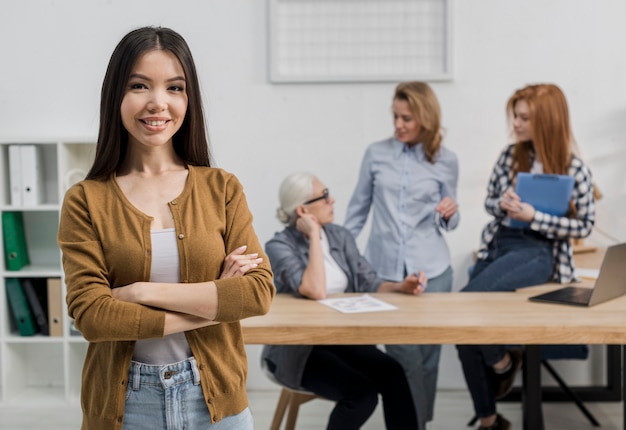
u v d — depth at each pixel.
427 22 4.26
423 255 3.98
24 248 4.32
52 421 3.90
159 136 1.69
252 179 4.34
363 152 4.30
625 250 2.92
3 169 4.20
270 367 2.98
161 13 4.28
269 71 4.28
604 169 4.33
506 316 2.69
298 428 3.78
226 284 1.68
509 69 4.29
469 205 4.33
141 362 1.69
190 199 1.75
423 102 3.89
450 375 4.44
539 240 3.58
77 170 4.16
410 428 2.92
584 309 2.81
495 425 3.44
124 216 1.70
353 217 4.15
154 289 1.64
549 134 3.62
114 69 1.69
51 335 4.20
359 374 2.88
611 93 4.30
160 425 1.69
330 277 3.26
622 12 4.27
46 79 4.32
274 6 4.23
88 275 1.65
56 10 4.29
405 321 2.61
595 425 3.82
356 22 4.26
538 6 4.27
